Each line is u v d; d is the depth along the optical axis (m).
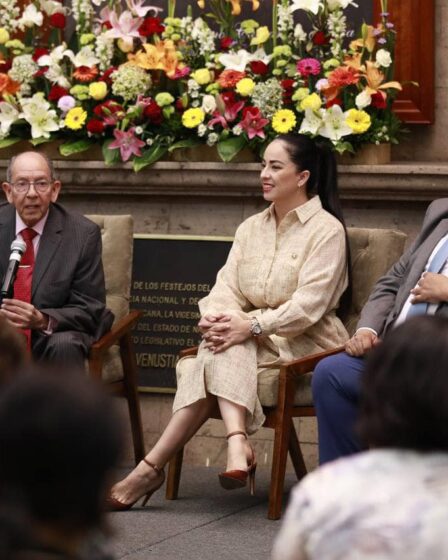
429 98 11.49
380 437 3.48
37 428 2.81
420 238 9.08
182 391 9.14
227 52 11.38
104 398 2.87
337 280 9.47
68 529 2.84
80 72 11.27
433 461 3.34
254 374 9.04
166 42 11.17
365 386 3.58
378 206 10.95
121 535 8.39
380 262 9.63
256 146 10.91
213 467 11.00
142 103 11.03
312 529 3.23
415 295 8.55
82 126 11.30
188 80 11.12
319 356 9.04
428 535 3.12
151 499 9.59
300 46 11.10
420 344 3.50
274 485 8.93
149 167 11.04
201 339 11.20
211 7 11.89
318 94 10.88
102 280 10.03
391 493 3.21
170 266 11.28
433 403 3.43
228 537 8.44
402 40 11.50
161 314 11.30
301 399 9.08
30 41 11.86
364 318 8.91
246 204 11.20
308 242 9.51
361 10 11.55
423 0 11.44
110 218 10.56
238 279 9.80
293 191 9.62
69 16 12.02
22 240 9.87
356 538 3.16
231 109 10.88
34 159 9.90
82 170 11.25
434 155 11.61
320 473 3.36
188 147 11.05
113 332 9.95
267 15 11.73
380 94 10.68
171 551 8.04
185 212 11.34
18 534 2.81
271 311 9.25
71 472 2.81
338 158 10.84
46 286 9.84
